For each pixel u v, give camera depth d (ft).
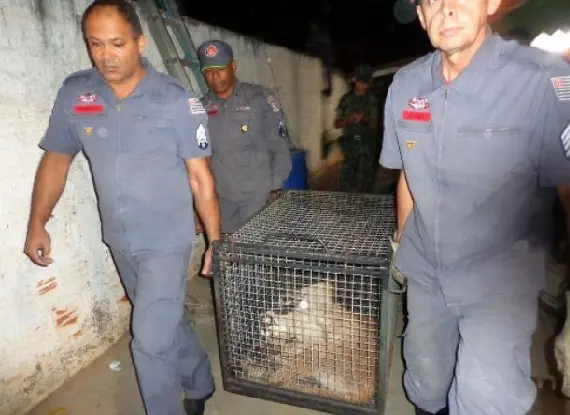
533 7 11.34
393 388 7.45
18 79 6.51
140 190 5.69
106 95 5.65
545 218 4.69
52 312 7.31
